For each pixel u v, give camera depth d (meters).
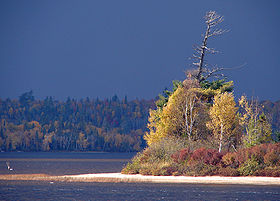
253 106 147.62
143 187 117.88
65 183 132.00
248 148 133.12
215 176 127.31
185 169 131.25
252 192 105.56
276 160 126.12
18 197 104.88
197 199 98.75
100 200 100.62
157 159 143.75
